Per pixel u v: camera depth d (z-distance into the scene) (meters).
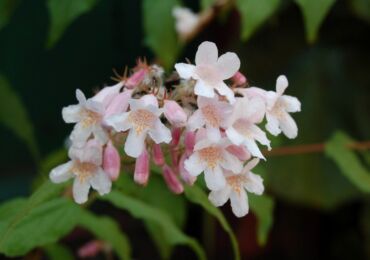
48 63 0.57
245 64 0.53
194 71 0.23
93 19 0.57
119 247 0.32
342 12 0.51
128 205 0.29
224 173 0.24
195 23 0.39
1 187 0.56
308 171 0.50
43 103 0.57
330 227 0.55
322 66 0.53
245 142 0.22
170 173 0.25
